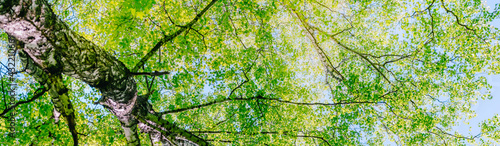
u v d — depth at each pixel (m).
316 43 11.21
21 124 4.96
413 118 9.77
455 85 11.02
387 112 10.33
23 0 2.80
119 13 5.79
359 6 12.27
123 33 6.42
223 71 7.45
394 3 12.09
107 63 4.18
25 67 4.07
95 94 6.73
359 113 9.09
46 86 4.26
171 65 6.73
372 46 12.65
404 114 9.97
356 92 8.75
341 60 13.14
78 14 7.93
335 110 8.65
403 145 11.09
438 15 10.30
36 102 5.59
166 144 6.33
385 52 12.14
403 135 10.86
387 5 12.16
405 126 9.84
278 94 8.80
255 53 8.88
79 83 8.02
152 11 6.07
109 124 7.53
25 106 5.07
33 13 2.96
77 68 3.87
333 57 13.76
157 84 8.97
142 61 5.11
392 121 10.28
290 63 12.14
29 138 5.02
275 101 8.31
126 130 5.58
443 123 11.33
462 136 11.11
